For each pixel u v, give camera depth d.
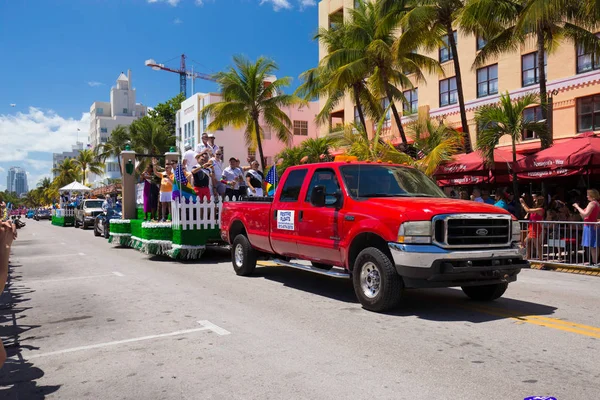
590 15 14.66
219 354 4.71
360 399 3.60
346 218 6.64
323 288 8.17
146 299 7.45
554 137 21.48
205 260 12.21
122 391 3.89
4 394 3.89
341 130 23.58
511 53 23.34
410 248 5.72
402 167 7.54
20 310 6.98
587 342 4.95
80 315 6.55
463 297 7.31
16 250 16.47
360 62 20.62
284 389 3.82
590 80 20.05
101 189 38.81
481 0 16.20
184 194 12.21
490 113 14.85
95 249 16.09
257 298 7.35
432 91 28.08
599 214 10.31
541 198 11.57
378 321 5.86
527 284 8.63
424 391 3.72
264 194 14.99
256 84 29.75
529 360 4.41
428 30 18.91
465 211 5.90
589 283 8.75
